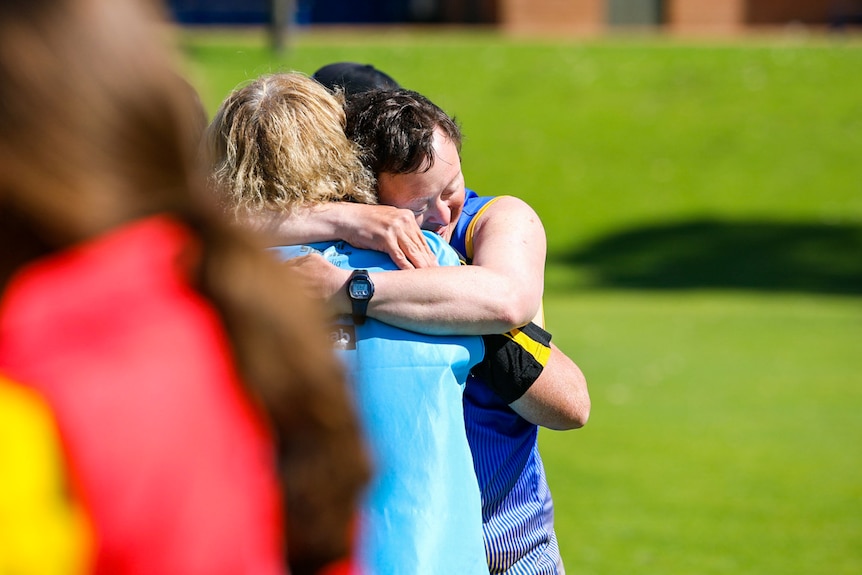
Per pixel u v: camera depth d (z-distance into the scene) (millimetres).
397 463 4699
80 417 2432
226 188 5254
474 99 56094
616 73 58906
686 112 54938
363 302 4879
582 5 73625
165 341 2549
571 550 13734
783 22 75062
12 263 2533
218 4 83875
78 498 2424
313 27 82312
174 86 2621
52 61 2455
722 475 17047
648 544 14039
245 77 6363
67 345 2498
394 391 4801
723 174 49594
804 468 17453
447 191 5547
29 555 2363
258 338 2645
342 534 2826
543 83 57906
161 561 2473
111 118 2502
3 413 2400
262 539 2658
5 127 2453
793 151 51344
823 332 28609
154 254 2615
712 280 39562
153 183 2588
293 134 5281
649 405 21312
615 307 33094
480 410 5512
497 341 5293
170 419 2498
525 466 5684
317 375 2703
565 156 50969
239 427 2617
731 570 13023
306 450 2732
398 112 5430
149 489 2459
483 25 77062
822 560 13578
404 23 83750
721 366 24625
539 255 5395
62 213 2479
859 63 59781
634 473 17188
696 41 65688
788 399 21766
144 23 2582
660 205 47344
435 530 4629
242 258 2701
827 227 44844
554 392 5383
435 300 4863
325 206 5234
